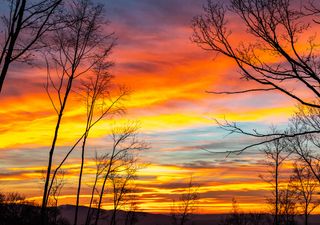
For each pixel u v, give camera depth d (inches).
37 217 1712.6
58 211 1876.2
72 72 1213.1
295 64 402.9
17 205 1800.0
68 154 1272.1
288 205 2121.1
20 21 613.9
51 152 1198.9
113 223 2223.2
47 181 1195.9
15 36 609.6
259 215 2652.6
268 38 414.3
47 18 649.0
